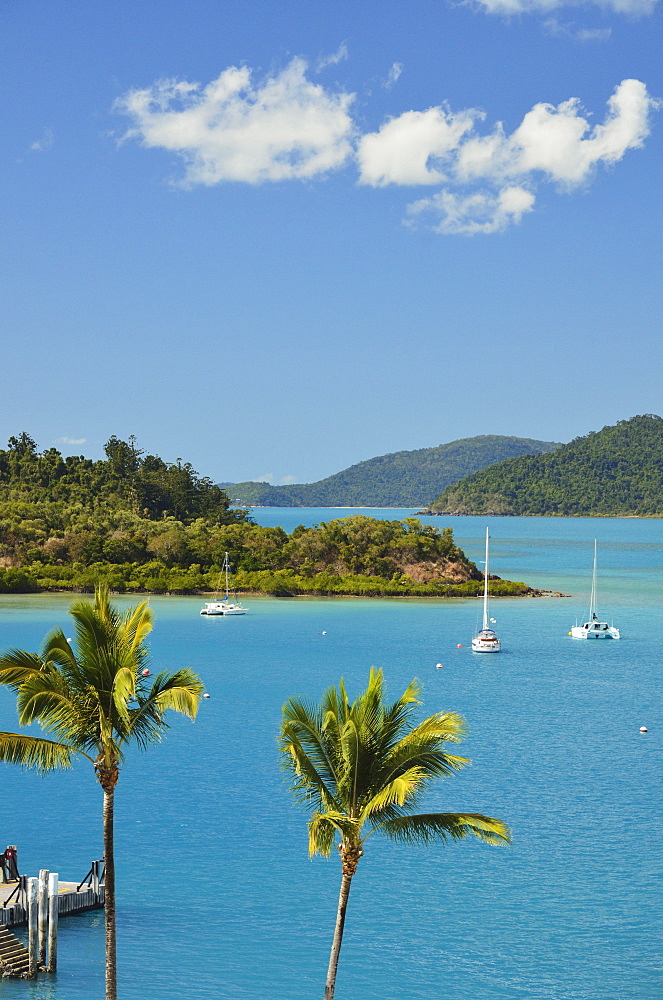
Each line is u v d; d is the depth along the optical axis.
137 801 68.31
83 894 49.09
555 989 42.56
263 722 93.00
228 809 66.69
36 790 70.94
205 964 44.06
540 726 92.12
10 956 42.09
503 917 49.91
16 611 176.12
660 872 55.72
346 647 144.12
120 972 42.66
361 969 44.31
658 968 44.53
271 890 53.12
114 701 32.69
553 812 66.00
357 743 30.61
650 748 83.56
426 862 57.66
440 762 31.48
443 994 42.00
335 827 30.84
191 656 134.50
